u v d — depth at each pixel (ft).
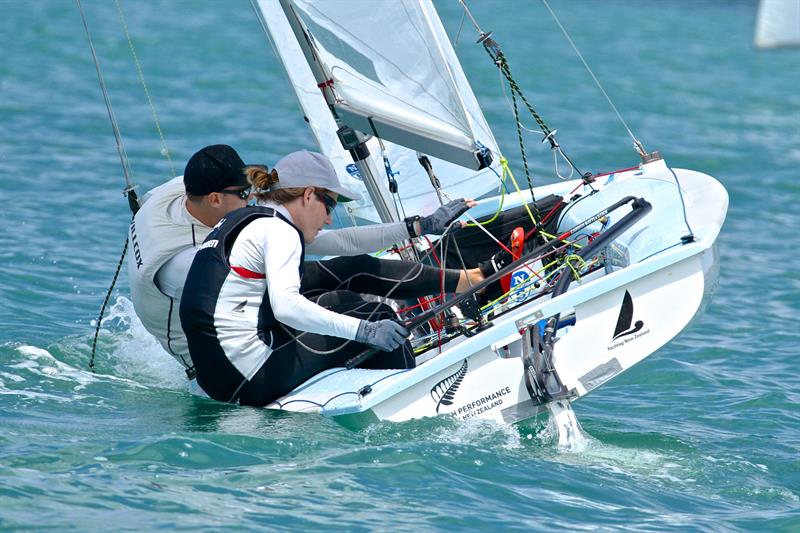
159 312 49.44
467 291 47.44
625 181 58.49
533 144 132.05
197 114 138.72
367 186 55.93
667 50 214.90
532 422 45.39
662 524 37.78
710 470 43.96
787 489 42.37
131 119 133.80
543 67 186.19
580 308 45.62
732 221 103.14
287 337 46.44
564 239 54.44
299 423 44.04
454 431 44.27
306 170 46.29
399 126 50.52
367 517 36.14
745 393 56.95
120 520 34.53
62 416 44.68
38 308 65.41
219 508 35.96
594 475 42.06
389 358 47.75
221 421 44.37
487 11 256.52
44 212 90.79
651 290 46.16
